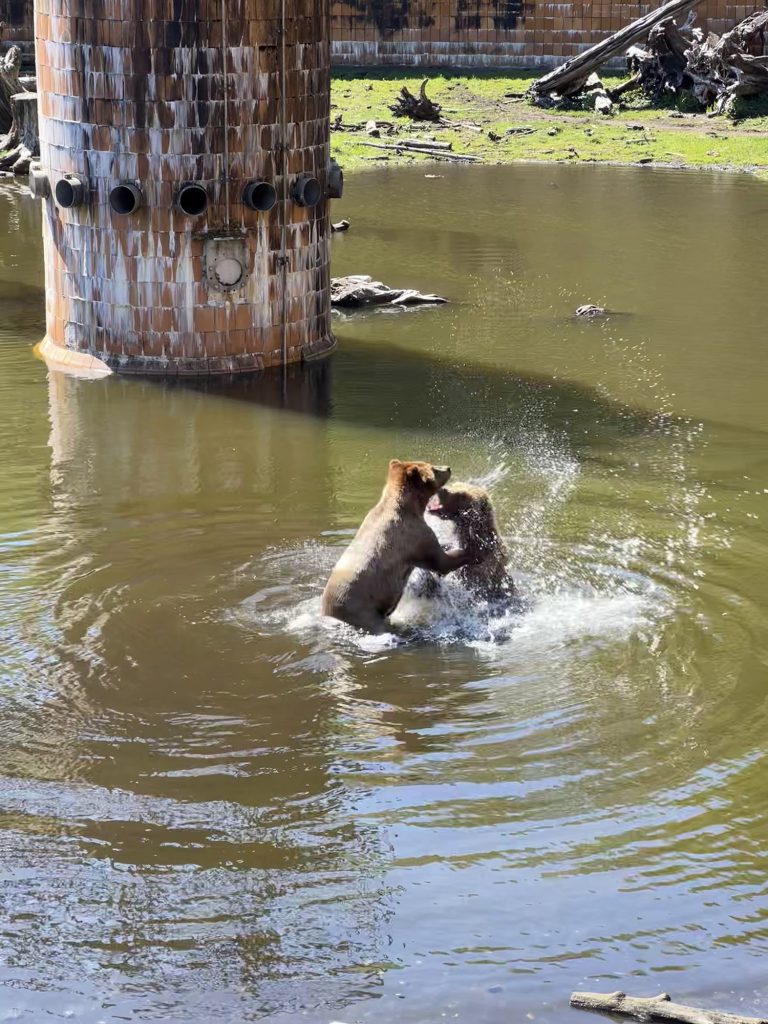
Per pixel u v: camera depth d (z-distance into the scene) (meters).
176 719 8.98
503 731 8.88
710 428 15.73
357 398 16.84
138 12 16.17
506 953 6.78
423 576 10.84
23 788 8.16
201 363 17.56
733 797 8.15
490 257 24.70
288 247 17.69
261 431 15.48
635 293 22.22
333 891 7.23
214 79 16.45
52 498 13.15
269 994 6.48
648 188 30.86
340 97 40.66
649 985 6.59
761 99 38.75
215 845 7.63
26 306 21.08
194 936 6.88
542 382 17.59
